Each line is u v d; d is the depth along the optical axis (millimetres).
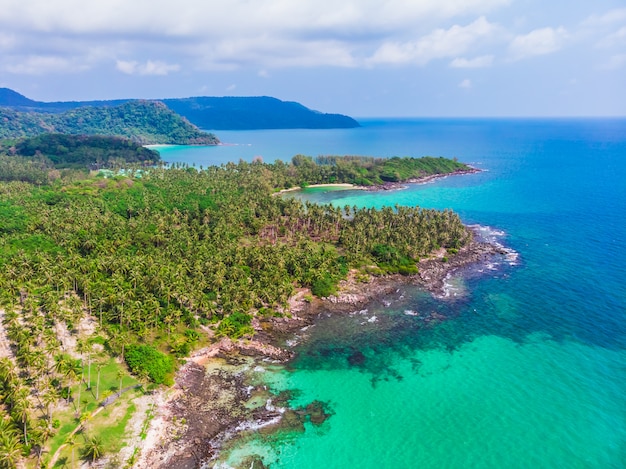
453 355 116500
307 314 136375
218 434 88250
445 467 82000
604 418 92625
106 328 115062
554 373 107812
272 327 128125
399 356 116375
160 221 189875
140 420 88562
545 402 98000
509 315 136625
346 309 140500
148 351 104500
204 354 113312
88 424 85562
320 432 89812
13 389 84125
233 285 132125
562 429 90125
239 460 82375
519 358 114438
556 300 145625
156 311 117562
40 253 145250
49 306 115188
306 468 81312
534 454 84250
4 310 118750
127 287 127812
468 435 89250
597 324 129625
